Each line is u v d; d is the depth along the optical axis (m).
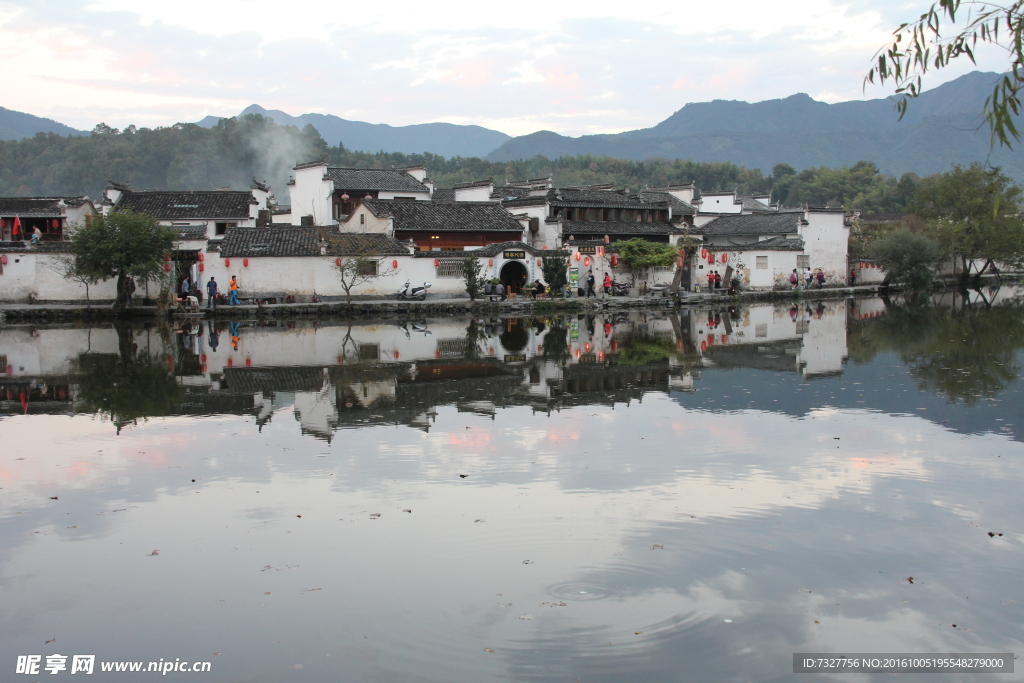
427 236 57.12
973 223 68.75
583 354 31.92
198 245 48.59
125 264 42.97
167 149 186.75
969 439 17.88
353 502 13.74
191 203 61.16
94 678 8.84
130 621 9.98
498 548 11.83
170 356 31.05
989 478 15.05
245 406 21.69
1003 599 10.42
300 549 11.87
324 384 24.92
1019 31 10.41
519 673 8.78
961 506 13.61
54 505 13.80
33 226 54.19
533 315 50.09
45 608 10.31
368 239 51.81
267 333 39.16
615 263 60.97
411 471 15.45
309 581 10.89
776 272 66.19
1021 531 12.55
